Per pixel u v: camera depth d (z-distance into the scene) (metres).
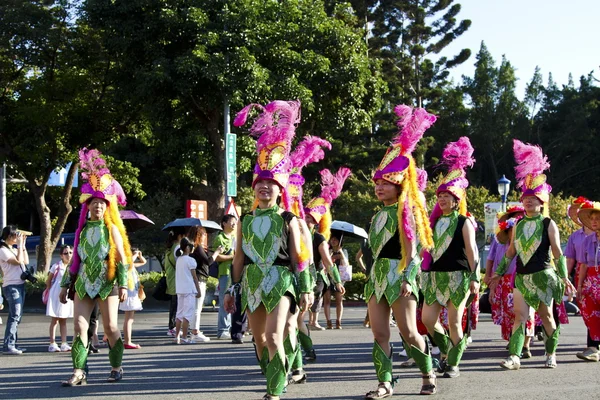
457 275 7.84
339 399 6.93
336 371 8.73
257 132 6.79
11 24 25.22
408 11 45.66
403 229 6.63
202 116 26.08
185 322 12.31
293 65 24.86
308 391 7.37
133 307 11.63
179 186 39.75
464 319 8.63
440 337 7.99
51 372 9.14
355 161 42.34
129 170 28.31
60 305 11.44
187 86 23.55
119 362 8.23
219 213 26.31
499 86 64.25
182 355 10.59
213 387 7.80
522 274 8.76
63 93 26.27
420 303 9.15
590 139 60.53
